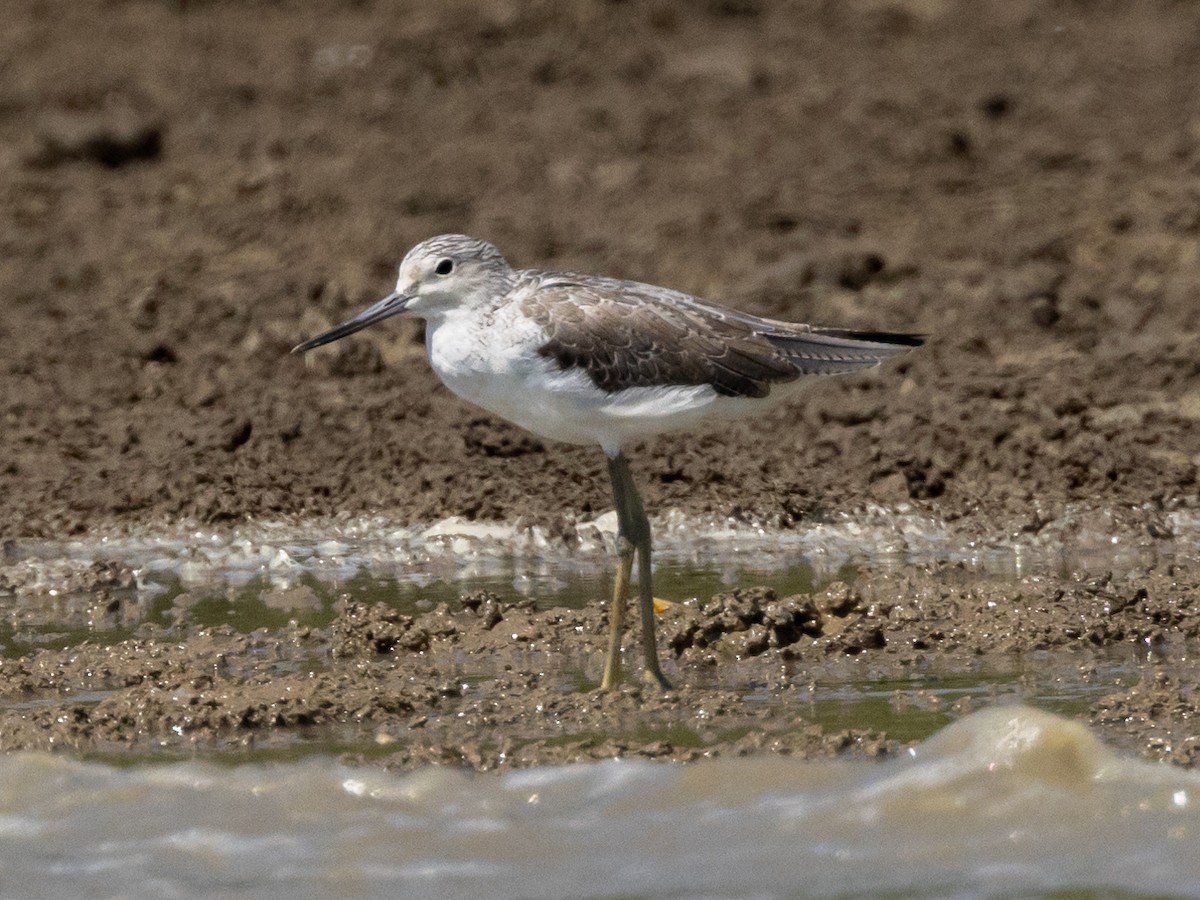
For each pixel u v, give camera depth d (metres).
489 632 12.15
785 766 9.61
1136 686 10.62
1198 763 9.47
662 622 11.98
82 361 18.48
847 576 13.40
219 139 26.05
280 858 8.91
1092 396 16.67
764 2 32.41
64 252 21.89
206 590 13.52
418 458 15.84
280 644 12.05
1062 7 32.53
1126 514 14.48
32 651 12.01
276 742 10.23
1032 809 9.10
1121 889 8.34
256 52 30.27
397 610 12.73
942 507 14.95
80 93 27.70
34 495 15.52
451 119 27.19
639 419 11.12
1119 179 23.62
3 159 25.20
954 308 19.09
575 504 15.03
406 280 11.38
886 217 22.61
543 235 21.95
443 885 8.58
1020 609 12.01
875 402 16.73
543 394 11.09
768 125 26.61
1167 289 19.42
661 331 11.04
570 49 29.92
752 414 11.54
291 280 19.98
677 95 28.06
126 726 10.48
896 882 8.50
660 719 10.43
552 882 8.60
